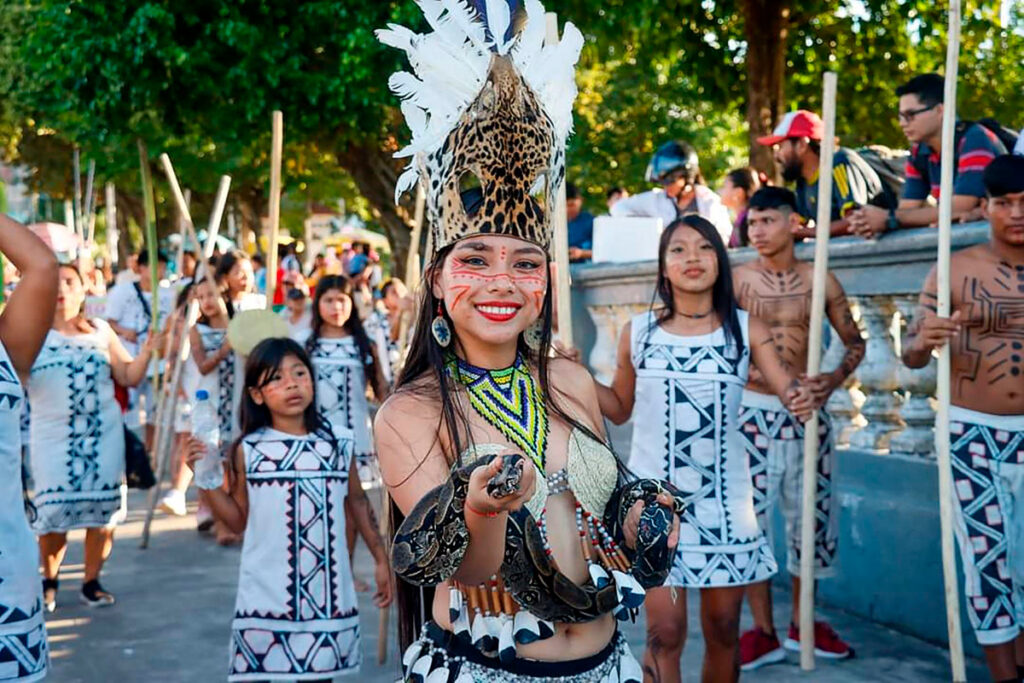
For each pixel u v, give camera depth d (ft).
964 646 16.11
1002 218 13.53
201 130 41.27
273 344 14.20
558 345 12.63
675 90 51.83
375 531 15.26
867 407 18.67
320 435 14.30
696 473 13.44
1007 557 13.60
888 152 22.29
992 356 13.69
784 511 16.76
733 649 13.44
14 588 9.62
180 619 19.48
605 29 37.04
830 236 18.83
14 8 53.26
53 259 10.11
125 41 35.50
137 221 98.32
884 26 39.34
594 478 7.88
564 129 8.06
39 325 10.03
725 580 13.11
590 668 7.64
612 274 25.34
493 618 7.45
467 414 7.77
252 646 13.87
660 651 13.01
